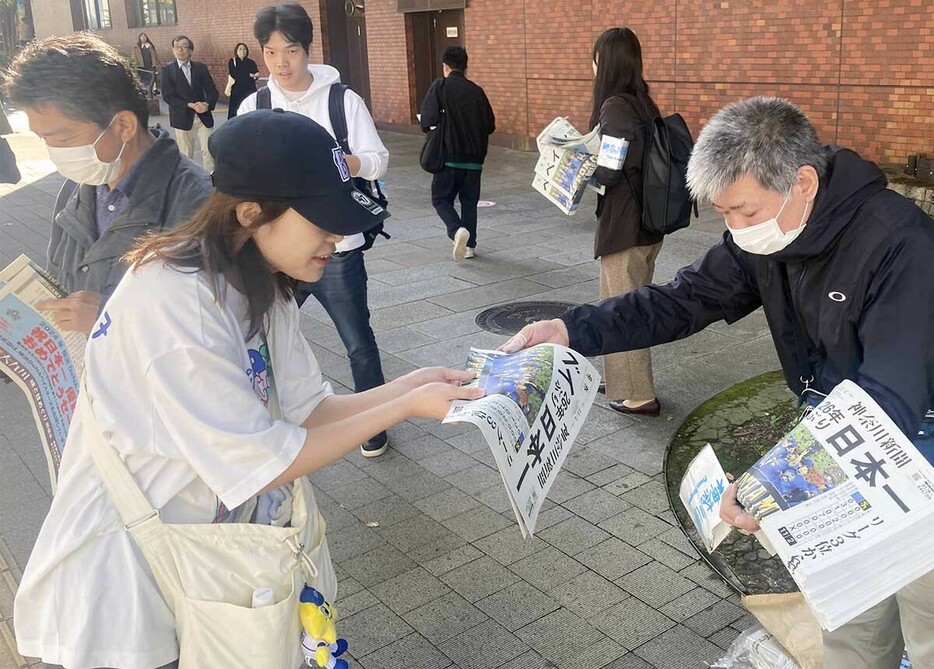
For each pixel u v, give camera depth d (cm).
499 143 1347
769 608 262
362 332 400
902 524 163
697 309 240
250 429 157
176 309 155
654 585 308
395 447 416
